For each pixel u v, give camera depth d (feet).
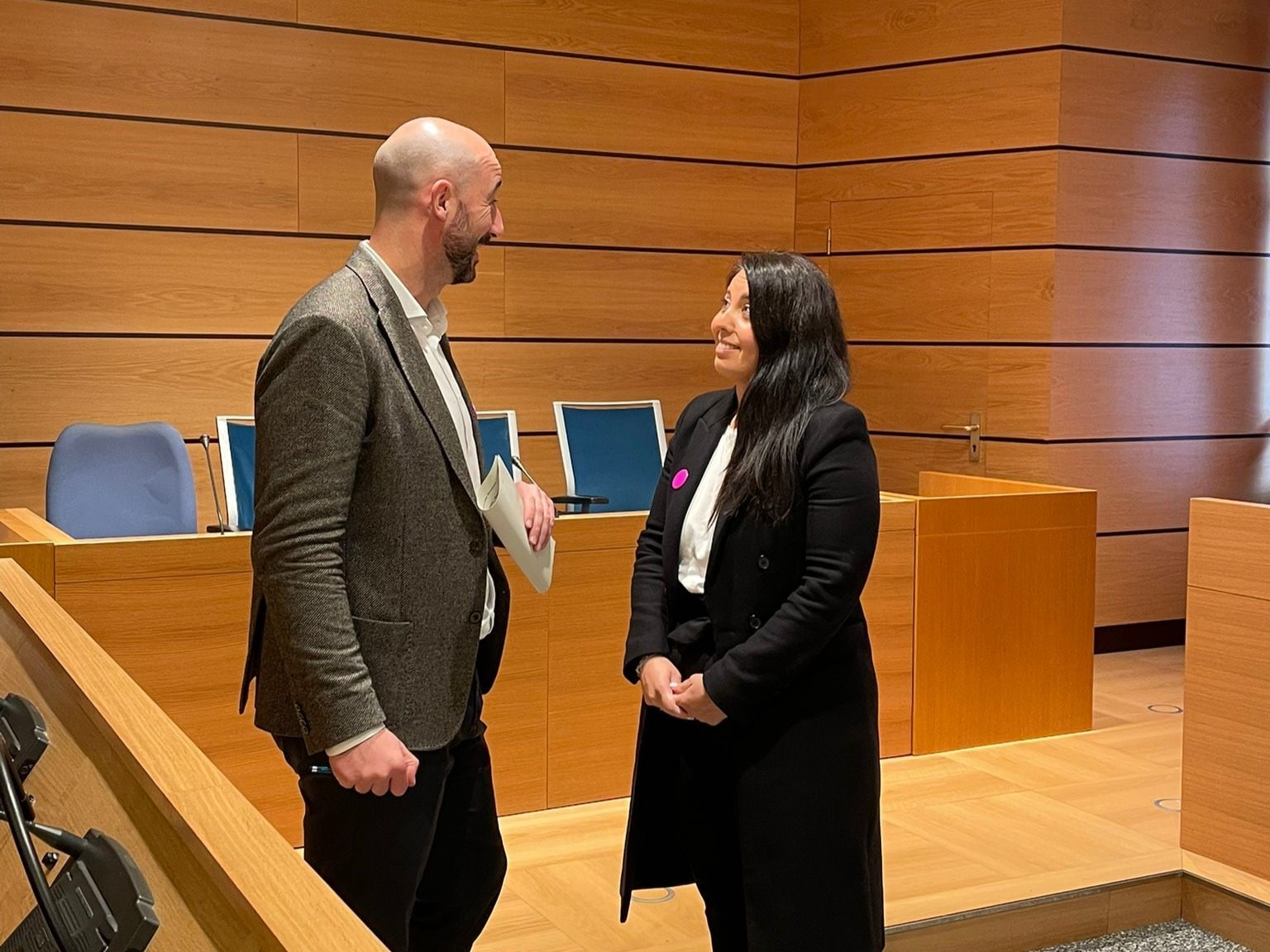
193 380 17.98
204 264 17.93
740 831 7.05
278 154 18.24
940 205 19.92
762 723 7.00
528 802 12.23
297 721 6.25
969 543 14.23
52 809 4.25
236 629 10.96
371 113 18.76
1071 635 14.92
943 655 14.17
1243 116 20.08
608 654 12.44
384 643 6.20
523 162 19.85
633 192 20.62
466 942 7.34
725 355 7.23
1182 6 19.40
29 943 3.37
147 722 4.54
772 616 6.99
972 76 19.44
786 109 21.57
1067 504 14.75
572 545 12.19
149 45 17.39
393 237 6.43
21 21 16.74
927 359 20.18
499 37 19.52
